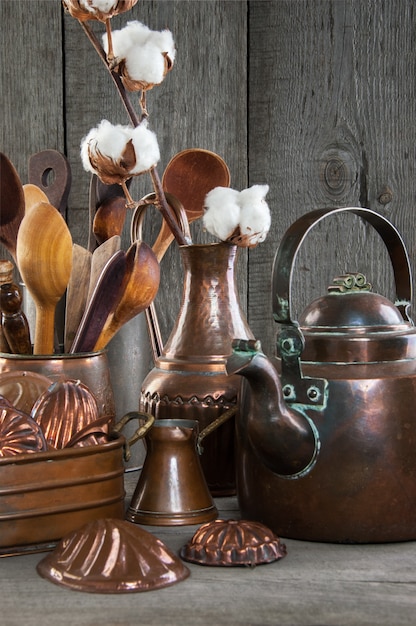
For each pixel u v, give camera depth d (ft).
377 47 3.76
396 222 3.82
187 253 2.97
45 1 3.75
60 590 2.10
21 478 2.30
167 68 2.83
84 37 3.75
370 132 3.79
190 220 3.55
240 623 1.93
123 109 3.77
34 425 2.40
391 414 2.34
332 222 3.81
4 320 2.74
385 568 2.23
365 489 2.34
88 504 2.40
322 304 2.56
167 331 3.83
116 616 1.96
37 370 2.71
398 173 3.80
